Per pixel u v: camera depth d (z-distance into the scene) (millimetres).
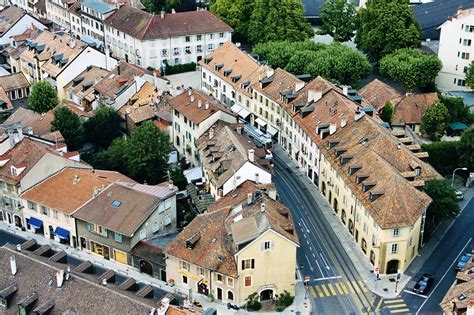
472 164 151375
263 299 116375
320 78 163375
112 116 164250
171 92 180250
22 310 94438
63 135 158250
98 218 125438
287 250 113438
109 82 179875
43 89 179250
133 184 133625
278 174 156375
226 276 113438
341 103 150500
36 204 132375
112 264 126000
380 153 133625
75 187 132250
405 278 122250
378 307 115000
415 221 119375
